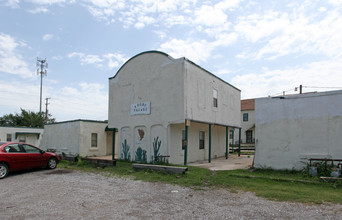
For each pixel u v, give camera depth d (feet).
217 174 33.53
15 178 32.14
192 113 45.96
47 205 19.42
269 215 16.94
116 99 55.01
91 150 64.85
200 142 57.67
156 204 19.62
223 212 17.62
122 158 52.21
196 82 48.19
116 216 16.83
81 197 21.84
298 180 27.45
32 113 142.92
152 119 47.55
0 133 82.53
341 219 16.11
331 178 26.40
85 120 63.67
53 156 41.16
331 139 31.65
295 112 34.24
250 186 25.88
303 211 17.72
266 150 35.73
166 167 33.27
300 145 33.50
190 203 19.93
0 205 19.54
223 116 60.59
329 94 32.22
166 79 46.16
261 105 36.68
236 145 125.70
